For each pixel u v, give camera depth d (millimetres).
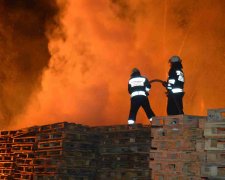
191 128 10023
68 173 11969
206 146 9312
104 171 11977
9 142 14844
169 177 10117
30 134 13789
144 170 11109
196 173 9641
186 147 9977
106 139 12234
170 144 10297
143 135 11461
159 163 10398
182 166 9938
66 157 11984
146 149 11281
